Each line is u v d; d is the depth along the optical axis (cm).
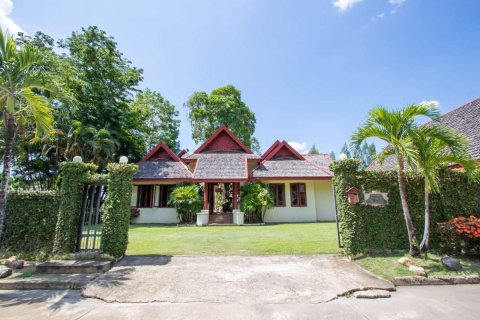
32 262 670
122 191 714
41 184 2177
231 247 836
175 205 1714
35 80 661
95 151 1903
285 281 527
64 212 691
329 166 781
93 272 586
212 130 2994
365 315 385
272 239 982
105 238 677
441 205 743
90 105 2059
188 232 1226
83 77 2044
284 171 1806
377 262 627
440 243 715
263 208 1695
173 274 569
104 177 736
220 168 1792
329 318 376
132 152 2495
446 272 550
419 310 400
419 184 757
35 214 716
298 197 1809
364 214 726
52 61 1232
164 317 382
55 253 664
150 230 1320
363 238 696
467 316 378
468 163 629
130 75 2425
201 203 1684
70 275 563
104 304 432
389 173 759
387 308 409
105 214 695
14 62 639
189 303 432
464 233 645
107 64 2241
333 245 848
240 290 484
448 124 1329
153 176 1806
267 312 397
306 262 654
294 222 1711
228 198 2073
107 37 2227
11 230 705
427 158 638
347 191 713
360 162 746
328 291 475
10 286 509
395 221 732
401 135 651
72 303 437
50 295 476
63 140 1897
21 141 1742
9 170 644
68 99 786
